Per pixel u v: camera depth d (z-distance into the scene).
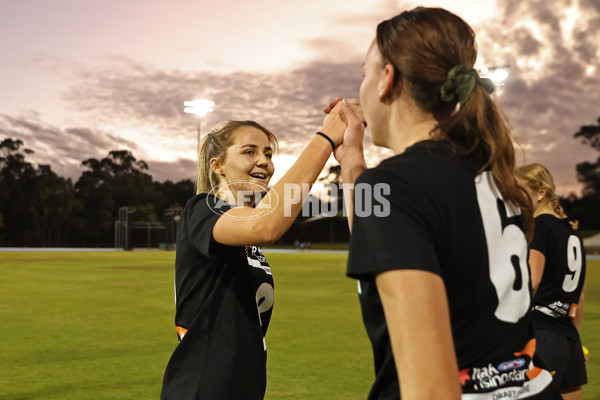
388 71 1.27
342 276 20.66
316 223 84.69
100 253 50.53
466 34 1.29
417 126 1.28
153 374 5.80
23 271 23.39
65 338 7.90
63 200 89.06
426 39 1.23
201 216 1.88
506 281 1.19
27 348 7.18
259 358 1.98
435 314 1.01
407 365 1.00
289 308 11.27
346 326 8.97
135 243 76.88
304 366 6.15
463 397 1.14
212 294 1.95
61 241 89.38
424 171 1.15
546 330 2.94
